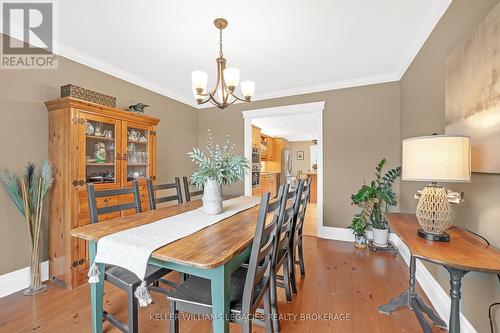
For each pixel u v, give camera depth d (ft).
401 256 9.20
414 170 4.19
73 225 6.94
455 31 5.15
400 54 8.39
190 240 4.05
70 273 6.86
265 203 3.64
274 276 4.93
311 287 6.95
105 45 7.76
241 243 3.89
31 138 7.04
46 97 7.41
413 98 8.18
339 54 8.40
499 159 3.51
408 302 5.60
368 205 9.93
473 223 4.48
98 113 7.70
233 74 5.84
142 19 6.36
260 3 5.75
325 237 11.59
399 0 5.65
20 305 6.04
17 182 6.63
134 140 9.30
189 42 7.58
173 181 12.73
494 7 3.59
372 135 10.66
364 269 8.12
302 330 5.15
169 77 10.59
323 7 5.89
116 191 5.82
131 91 10.41
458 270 3.64
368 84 10.68
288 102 12.37
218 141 14.17
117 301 6.24
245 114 13.43
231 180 6.20
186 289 4.19
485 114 3.85
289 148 33.17
